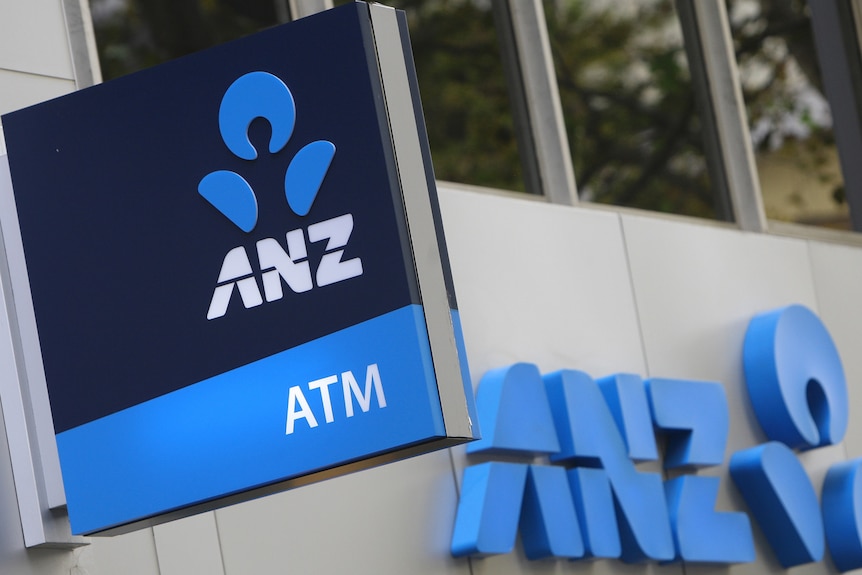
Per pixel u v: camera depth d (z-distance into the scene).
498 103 9.09
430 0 8.94
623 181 9.73
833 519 9.88
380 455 4.32
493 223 8.48
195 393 4.55
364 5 4.57
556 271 8.77
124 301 4.71
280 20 7.97
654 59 10.20
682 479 8.84
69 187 4.84
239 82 4.65
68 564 5.62
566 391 8.22
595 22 9.89
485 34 9.15
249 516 6.68
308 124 4.54
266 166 4.57
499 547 7.52
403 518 7.36
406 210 4.42
